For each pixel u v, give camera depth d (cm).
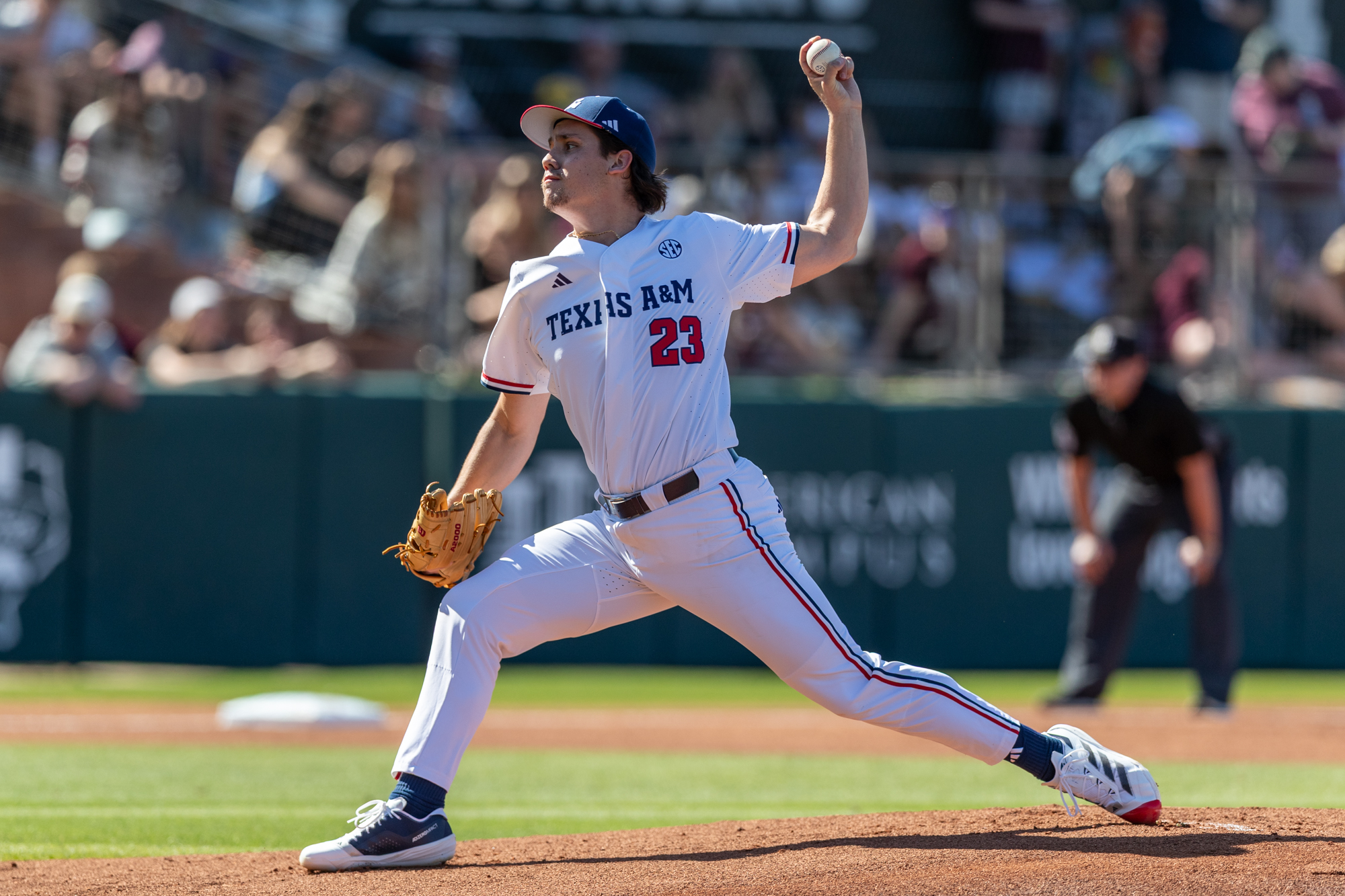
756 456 3394
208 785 1853
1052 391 3525
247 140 3675
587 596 1158
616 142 1125
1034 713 2733
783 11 4303
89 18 3653
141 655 3241
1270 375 3566
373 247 3466
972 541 3419
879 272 3572
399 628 3306
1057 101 4319
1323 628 3438
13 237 3575
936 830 1195
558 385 1150
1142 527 2698
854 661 1145
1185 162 3659
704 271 1128
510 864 1130
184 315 3444
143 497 3250
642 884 1012
